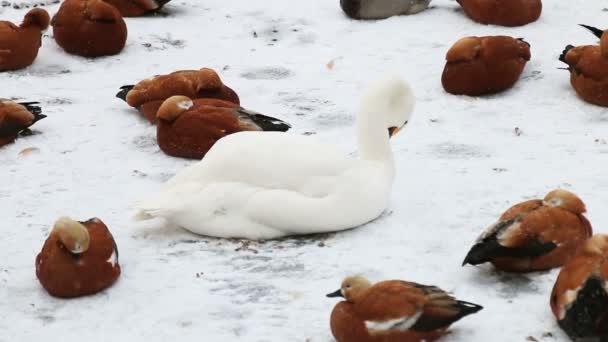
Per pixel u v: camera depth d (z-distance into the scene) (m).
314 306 10.07
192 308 10.09
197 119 14.04
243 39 19.77
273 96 16.81
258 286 10.51
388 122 11.99
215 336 9.57
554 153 14.15
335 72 17.97
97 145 14.82
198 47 19.36
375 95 11.91
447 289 10.26
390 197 12.69
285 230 11.52
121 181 13.49
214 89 15.50
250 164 11.53
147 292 10.45
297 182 11.46
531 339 9.30
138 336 9.62
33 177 13.61
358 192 11.55
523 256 10.19
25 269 11.01
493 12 19.69
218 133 13.97
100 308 10.16
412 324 8.95
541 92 16.75
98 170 13.88
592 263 9.09
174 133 14.14
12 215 12.40
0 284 10.68
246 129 14.02
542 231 10.18
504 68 16.50
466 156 14.15
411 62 18.36
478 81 16.53
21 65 17.97
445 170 13.58
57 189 13.23
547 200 10.51
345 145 14.66
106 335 9.67
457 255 11.05
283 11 21.31
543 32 19.47
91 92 17.11
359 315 8.99
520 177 13.26
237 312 10.00
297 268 10.87
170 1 21.95
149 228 11.95
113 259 10.48
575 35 19.27
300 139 11.81
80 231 10.18
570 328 9.02
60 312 10.12
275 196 11.39
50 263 10.22
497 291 10.19
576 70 16.08
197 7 21.62
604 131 14.99
